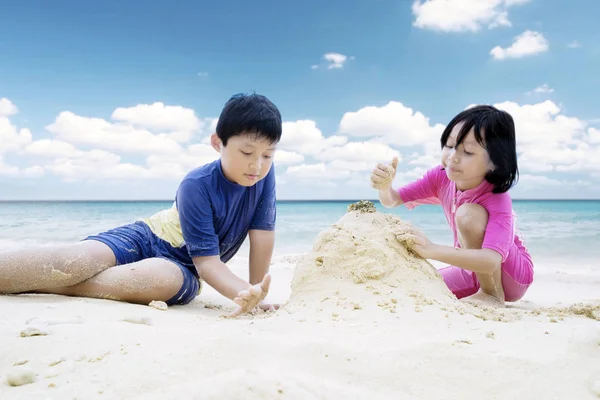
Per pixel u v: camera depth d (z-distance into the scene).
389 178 3.55
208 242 3.20
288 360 1.59
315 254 2.76
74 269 3.01
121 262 3.26
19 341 1.85
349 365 1.58
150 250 3.45
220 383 1.37
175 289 3.11
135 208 28.58
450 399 1.41
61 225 13.44
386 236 2.78
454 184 3.52
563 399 1.41
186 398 1.31
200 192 3.19
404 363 1.60
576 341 1.79
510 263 3.38
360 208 3.03
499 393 1.45
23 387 1.48
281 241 9.87
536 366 1.60
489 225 3.08
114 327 2.03
